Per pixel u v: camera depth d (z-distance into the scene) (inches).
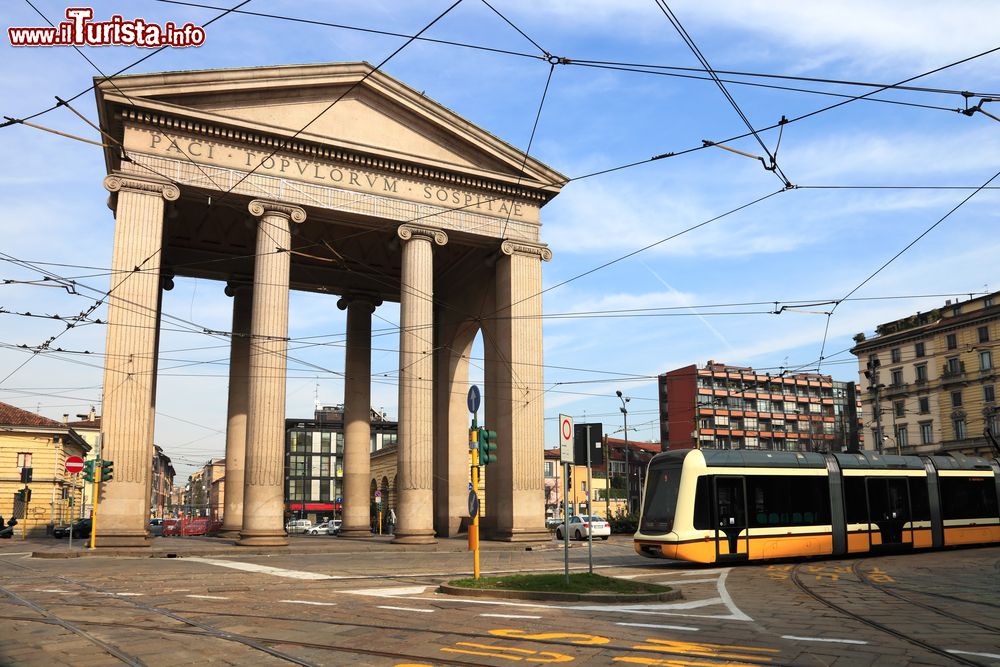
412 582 585.6
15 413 1840.6
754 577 620.4
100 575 620.7
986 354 2251.5
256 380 987.3
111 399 890.7
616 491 2940.5
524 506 1120.2
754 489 759.7
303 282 1381.6
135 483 893.2
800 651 299.7
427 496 1063.0
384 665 279.1
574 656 290.4
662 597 461.7
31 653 305.1
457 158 1163.3
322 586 553.6
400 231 1109.1
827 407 3656.5
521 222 1208.8
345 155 1079.0
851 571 672.4
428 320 1112.2
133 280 922.1
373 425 3038.9
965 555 868.0
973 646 315.3
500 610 417.4
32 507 1793.8
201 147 996.6
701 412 3326.8
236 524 1264.8
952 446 2305.6
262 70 1023.6
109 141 1000.2
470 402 562.9
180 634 343.0
